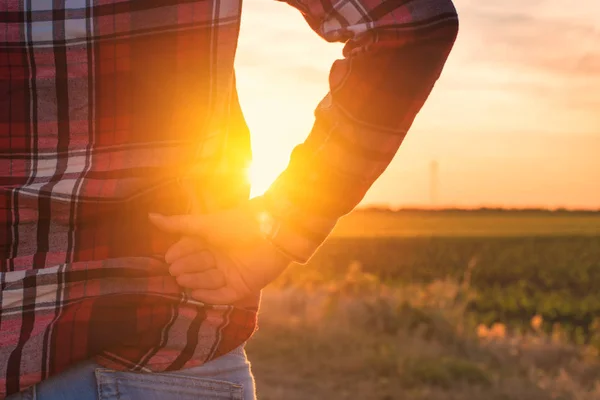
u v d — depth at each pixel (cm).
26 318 104
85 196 106
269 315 826
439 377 662
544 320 1988
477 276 3438
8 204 104
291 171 115
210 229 111
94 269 107
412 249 4544
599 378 739
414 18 109
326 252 4159
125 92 108
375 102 111
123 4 106
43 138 106
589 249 4878
